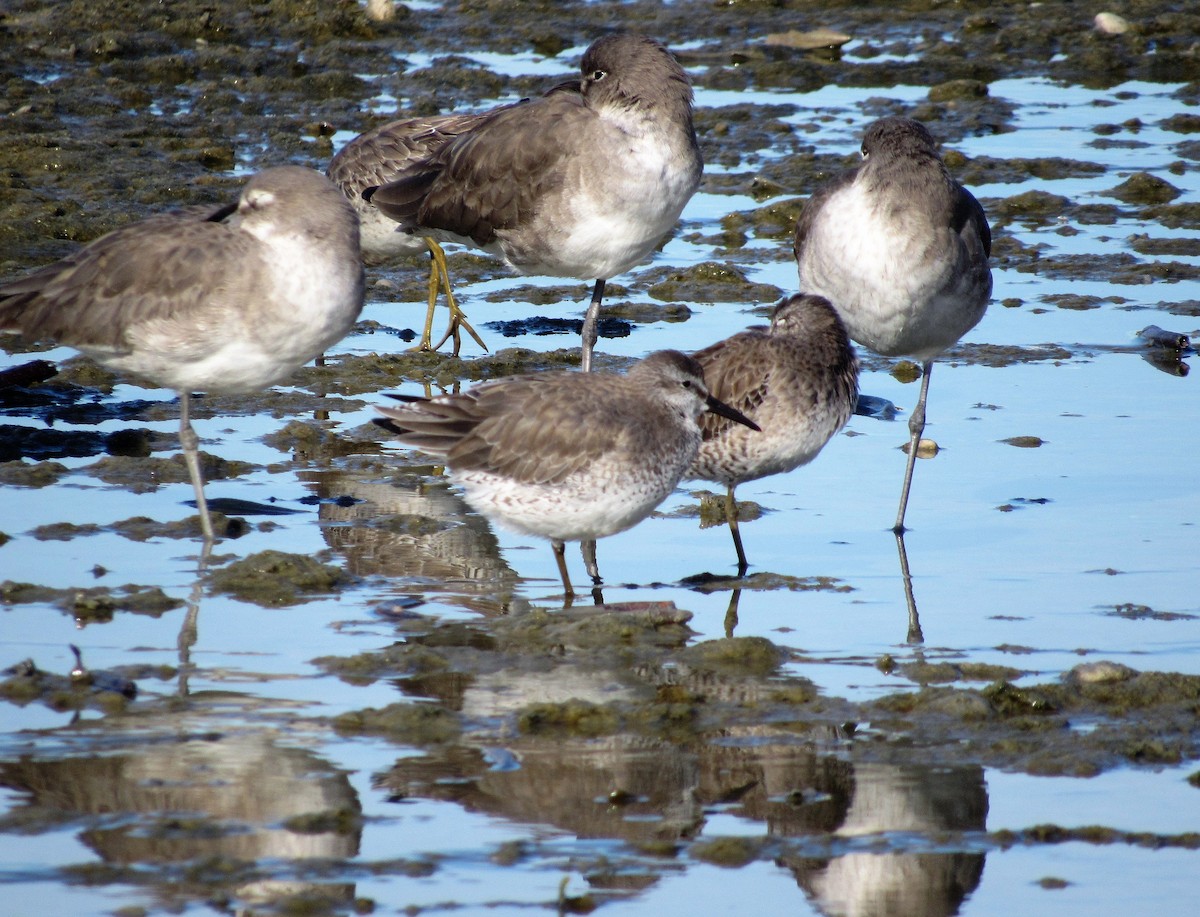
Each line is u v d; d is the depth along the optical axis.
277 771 9.43
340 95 28.64
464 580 12.80
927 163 14.34
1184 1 33.12
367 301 21.12
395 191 17.56
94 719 10.02
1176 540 13.54
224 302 12.96
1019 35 31.78
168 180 23.64
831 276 14.80
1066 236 22.91
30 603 11.87
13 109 26.61
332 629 11.64
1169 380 17.88
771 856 8.65
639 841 8.80
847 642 11.62
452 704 10.45
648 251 16.70
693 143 16.19
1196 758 9.81
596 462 12.07
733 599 12.48
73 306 13.30
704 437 13.49
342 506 14.32
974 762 9.75
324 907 8.00
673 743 9.96
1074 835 8.88
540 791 9.32
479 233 16.83
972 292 14.83
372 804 9.11
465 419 12.40
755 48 31.30
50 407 16.75
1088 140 26.94
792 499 14.84
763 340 13.70
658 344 19.03
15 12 31.53
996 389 17.70
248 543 13.30
